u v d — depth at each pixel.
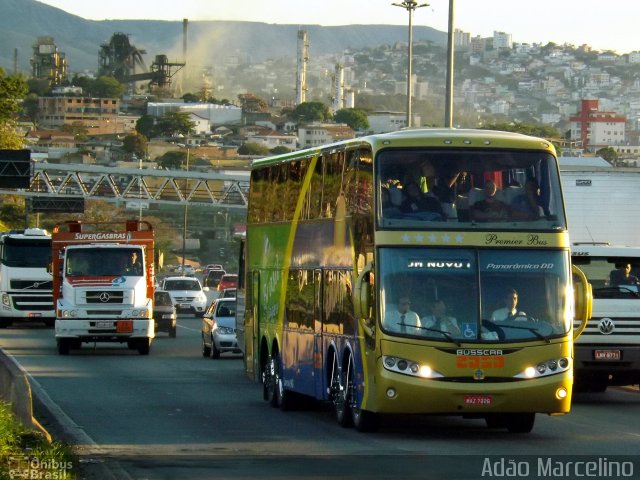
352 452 35.62
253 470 31.91
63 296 83.19
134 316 83.12
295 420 44.84
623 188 91.69
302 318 46.81
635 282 51.59
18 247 114.25
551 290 38.56
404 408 37.78
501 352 37.84
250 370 55.28
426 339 37.78
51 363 75.19
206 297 161.12
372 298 38.62
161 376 65.69
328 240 43.84
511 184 39.25
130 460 33.75
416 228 38.53
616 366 51.06
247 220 56.69
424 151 39.16
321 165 45.22
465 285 38.25
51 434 38.59
